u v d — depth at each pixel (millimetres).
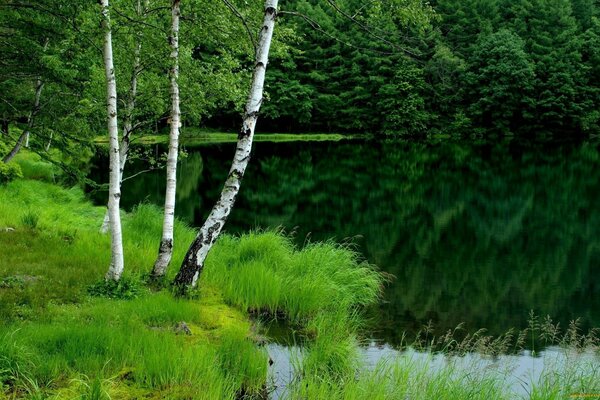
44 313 8008
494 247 17641
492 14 72250
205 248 10070
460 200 26953
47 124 15930
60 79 13852
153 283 10180
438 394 6625
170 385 6594
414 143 62000
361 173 37031
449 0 72125
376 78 67812
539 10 70062
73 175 16531
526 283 13812
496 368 8266
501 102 64500
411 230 20141
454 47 69938
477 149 54219
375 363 8531
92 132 16688
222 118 70250
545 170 38094
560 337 10359
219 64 14234
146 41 10812
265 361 7816
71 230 14258
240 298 10367
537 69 64625
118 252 9766
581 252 17062
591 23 71625
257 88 9586
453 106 68312
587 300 12555
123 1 12555
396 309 11633
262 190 29172
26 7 12617
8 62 13656
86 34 9969
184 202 24719
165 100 14141
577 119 62875
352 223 21266
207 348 7633
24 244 11570
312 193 28656
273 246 12742
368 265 13922
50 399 5723
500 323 11000
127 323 8000
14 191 19109
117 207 9773
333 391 6914
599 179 33656
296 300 10508
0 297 8281
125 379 6594
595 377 7363
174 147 10328
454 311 11625
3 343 6375
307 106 69062
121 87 14156
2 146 18734
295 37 14969
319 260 12484
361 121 70438
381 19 10664
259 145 57594
